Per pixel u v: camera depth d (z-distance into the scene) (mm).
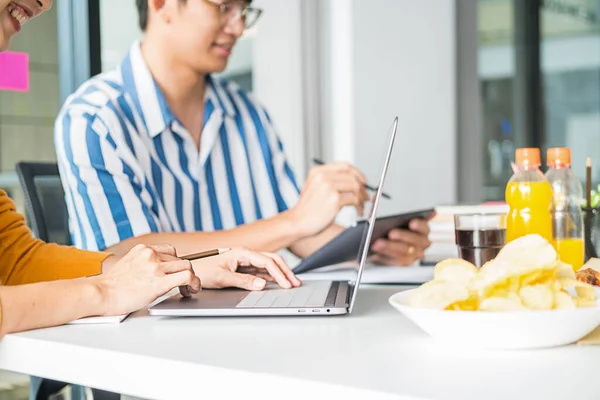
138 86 1963
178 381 729
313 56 3701
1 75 2369
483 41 4637
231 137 2178
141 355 760
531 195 1241
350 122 3754
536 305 742
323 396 632
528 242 771
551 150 1305
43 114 2498
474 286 772
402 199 4012
